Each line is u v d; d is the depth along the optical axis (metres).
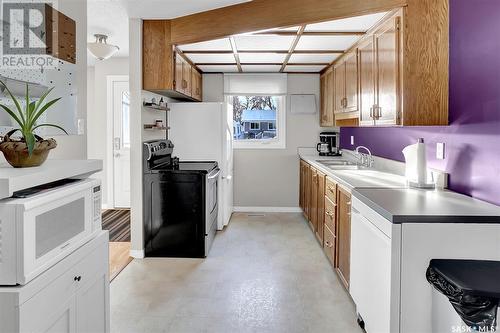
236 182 5.73
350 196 2.60
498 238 1.70
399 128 3.22
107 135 5.70
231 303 2.64
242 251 3.81
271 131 5.71
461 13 2.23
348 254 2.68
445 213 1.73
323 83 5.24
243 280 3.05
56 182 1.60
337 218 3.05
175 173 3.61
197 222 3.62
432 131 2.64
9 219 1.17
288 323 2.37
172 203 3.62
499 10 1.87
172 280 3.05
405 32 2.38
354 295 2.41
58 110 2.28
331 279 3.08
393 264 1.71
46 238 1.30
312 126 5.60
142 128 3.62
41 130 2.12
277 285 2.96
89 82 5.66
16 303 1.14
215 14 3.20
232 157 5.40
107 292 1.79
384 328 1.81
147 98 3.78
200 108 4.45
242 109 5.71
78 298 1.51
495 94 1.91
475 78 2.09
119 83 5.64
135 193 3.62
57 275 1.35
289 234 4.45
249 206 5.74
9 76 1.86
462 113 2.23
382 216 1.85
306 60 4.47
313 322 2.38
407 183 2.56
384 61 2.68
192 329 2.29
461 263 1.63
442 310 1.69
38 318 1.24
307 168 4.84
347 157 4.96
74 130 2.47
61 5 2.30
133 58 3.52
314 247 3.94
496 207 1.87
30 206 1.20
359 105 3.37
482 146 2.03
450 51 2.37
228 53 4.11
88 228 1.62
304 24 2.78
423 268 1.71
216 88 5.46
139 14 3.36
